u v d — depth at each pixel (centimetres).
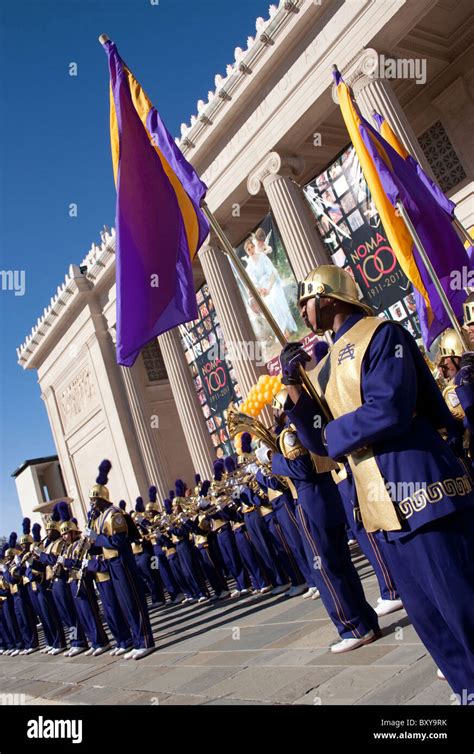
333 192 1959
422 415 308
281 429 670
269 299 2223
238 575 1199
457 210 1892
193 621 1084
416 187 711
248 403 1248
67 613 1201
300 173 2152
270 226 2188
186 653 817
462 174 1928
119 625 978
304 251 1998
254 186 2192
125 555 923
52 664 1172
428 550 280
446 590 278
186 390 2712
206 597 1323
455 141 1930
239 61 2080
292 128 2038
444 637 296
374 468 295
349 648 537
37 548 1295
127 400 3238
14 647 1587
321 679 488
